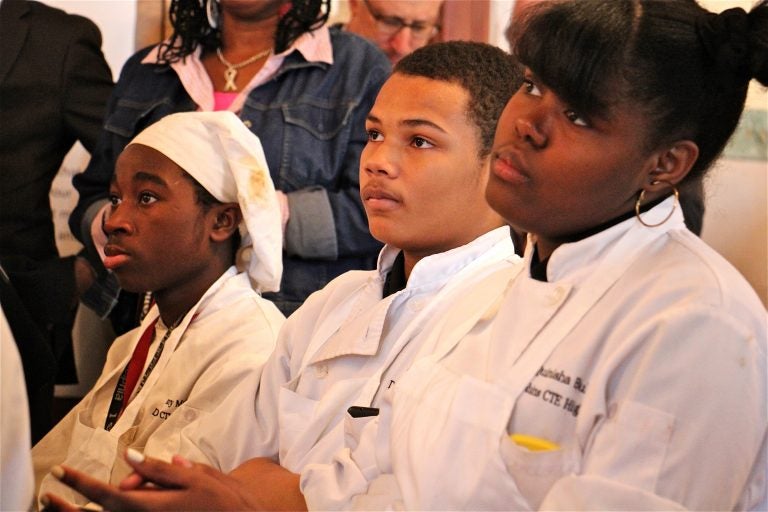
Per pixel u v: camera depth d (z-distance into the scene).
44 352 2.57
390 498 1.48
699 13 1.46
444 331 1.68
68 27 3.78
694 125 1.46
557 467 1.35
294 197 3.00
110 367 2.60
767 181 3.80
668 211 1.49
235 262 2.48
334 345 1.94
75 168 4.04
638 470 1.29
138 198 2.38
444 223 1.92
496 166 1.46
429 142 1.91
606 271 1.46
